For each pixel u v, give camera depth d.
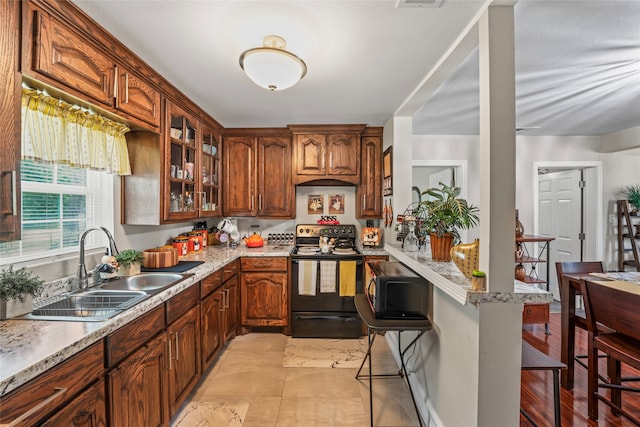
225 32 1.52
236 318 2.93
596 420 1.83
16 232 1.06
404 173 2.76
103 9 1.33
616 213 3.87
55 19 1.23
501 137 1.28
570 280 2.17
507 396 1.29
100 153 1.71
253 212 3.36
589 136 3.90
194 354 1.97
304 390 2.12
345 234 3.50
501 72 1.29
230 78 2.07
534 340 2.96
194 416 1.85
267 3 1.31
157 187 2.05
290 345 2.80
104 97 1.52
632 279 2.12
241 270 2.98
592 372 1.86
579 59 1.86
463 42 1.55
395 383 2.21
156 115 1.99
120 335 1.24
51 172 1.64
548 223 4.50
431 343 1.81
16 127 1.07
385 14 1.37
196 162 2.62
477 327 1.30
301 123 3.19
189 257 2.67
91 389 1.10
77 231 1.81
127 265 1.87
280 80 1.69
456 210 1.75
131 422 1.31
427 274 1.71
